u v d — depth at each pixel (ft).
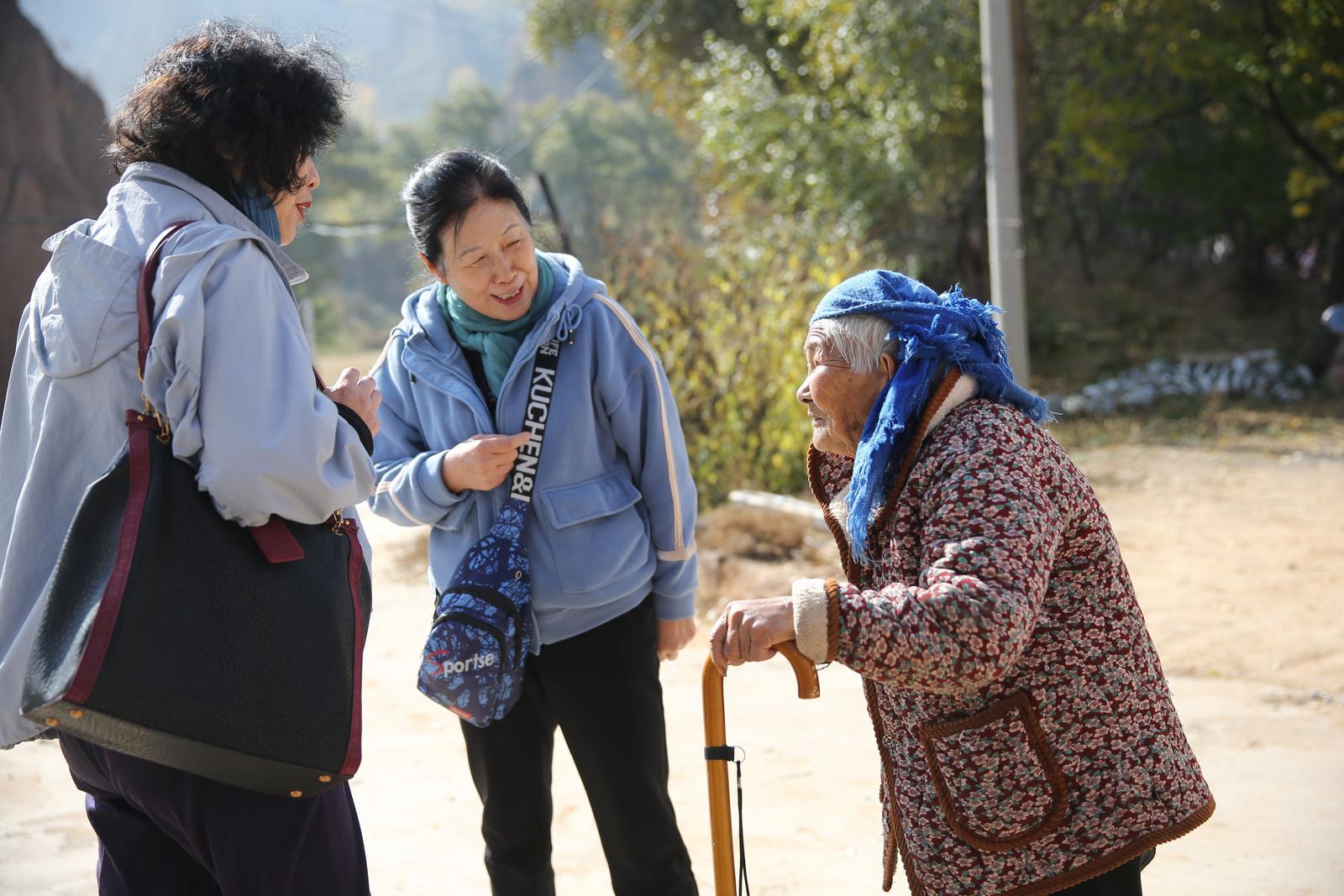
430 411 8.66
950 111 48.70
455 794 13.35
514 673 7.95
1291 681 16.79
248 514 5.71
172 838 6.38
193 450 5.72
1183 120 61.52
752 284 30.94
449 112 276.41
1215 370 47.83
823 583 5.67
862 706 15.81
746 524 23.38
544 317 8.27
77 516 5.54
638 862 8.50
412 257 9.15
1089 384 51.03
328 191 223.10
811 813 12.57
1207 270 75.66
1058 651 5.99
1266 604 20.67
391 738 15.28
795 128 49.80
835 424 6.53
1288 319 64.59
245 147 6.32
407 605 22.47
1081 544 6.02
